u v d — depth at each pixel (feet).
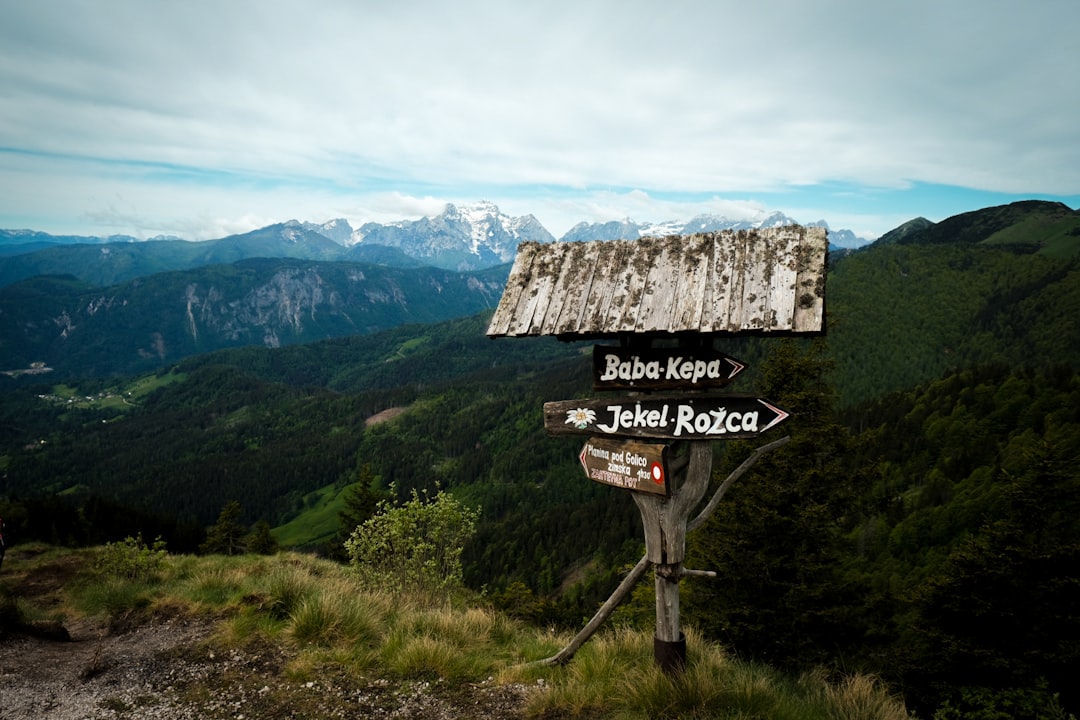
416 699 20.70
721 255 18.84
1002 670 43.06
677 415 18.54
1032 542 49.67
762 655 40.04
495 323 20.13
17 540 78.74
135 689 22.34
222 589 34.22
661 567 19.27
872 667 42.65
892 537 169.48
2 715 20.47
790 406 43.78
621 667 21.03
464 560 374.43
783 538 42.88
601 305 19.11
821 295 16.71
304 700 20.83
